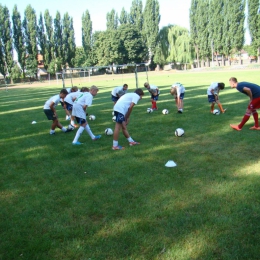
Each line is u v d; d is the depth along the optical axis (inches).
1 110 603.2
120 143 263.1
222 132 279.6
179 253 105.3
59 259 106.6
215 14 2172.7
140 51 2618.1
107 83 1412.4
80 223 130.3
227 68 2026.3
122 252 108.1
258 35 1988.2
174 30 2456.9
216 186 159.3
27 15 2289.6
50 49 2445.9
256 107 269.3
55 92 1058.7
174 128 310.7
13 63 2268.7
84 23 2645.2
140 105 512.1
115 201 148.9
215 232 117.0
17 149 265.3
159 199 148.2
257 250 104.7
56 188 170.7
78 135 268.7
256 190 152.2
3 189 174.1
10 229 128.5
